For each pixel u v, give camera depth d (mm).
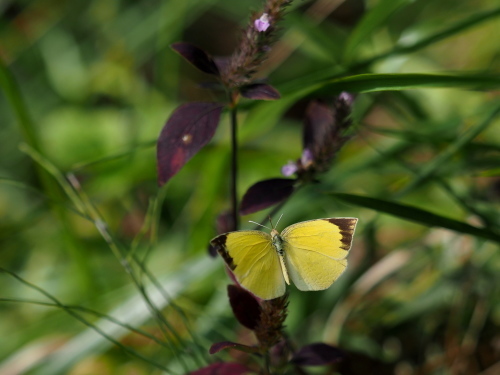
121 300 547
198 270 533
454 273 530
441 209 557
